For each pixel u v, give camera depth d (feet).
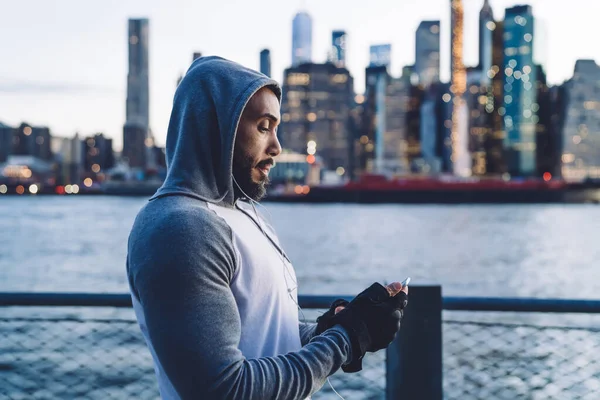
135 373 21.11
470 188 606.55
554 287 109.29
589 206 554.05
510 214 432.25
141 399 19.35
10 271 130.00
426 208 533.55
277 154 4.81
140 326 4.28
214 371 3.77
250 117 4.58
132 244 4.15
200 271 3.92
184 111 4.56
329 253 175.01
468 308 7.82
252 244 4.47
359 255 169.58
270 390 3.88
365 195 627.05
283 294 4.62
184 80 4.70
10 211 511.40
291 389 3.95
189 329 3.80
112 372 20.36
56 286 105.40
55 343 18.10
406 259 158.71
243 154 4.60
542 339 18.42
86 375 19.47
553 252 177.27
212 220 4.17
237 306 4.28
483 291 104.01
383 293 4.50
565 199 590.55
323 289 102.37
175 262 3.88
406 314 7.54
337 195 628.69
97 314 27.27
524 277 123.13
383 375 23.56
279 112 4.76
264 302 4.41
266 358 4.03
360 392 21.76
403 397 7.54
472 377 19.86
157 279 3.87
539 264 147.02
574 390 17.46
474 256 167.12
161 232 3.99
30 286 106.32
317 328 4.79
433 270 136.15
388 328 4.40
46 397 18.03
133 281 4.18
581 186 581.94
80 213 473.26
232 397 3.76
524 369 19.49
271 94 4.71
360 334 4.27
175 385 3.86
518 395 18.22
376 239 226.79
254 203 4.99
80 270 131.13
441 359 7.53
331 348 4.16
